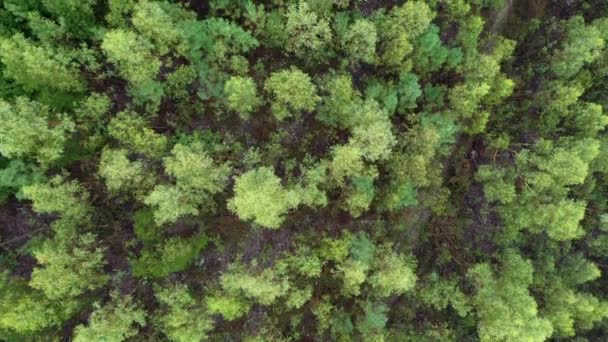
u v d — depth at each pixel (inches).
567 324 1086.4
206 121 1065.5
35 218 1024.2
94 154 971.3
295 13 945.5
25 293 879.7
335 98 1003.9
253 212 906.7
